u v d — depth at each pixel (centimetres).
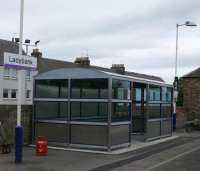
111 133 1549
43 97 1680
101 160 1347
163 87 2130
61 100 1636
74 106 1611
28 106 1680
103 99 1542
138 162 1333
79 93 1600
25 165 1206
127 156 1458
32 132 1691
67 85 1627
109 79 1531
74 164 1255
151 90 1964
